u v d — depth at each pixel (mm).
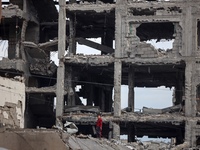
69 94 61188
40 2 63344
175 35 57781
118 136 57375
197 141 56812
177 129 63812
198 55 56875
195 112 56156
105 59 59188
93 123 58281
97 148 26969
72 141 23922
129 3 58844
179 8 57688
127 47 58531
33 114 65500
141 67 62125
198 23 59594
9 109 27219
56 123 58812
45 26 67125
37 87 64688
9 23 63562
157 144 54969
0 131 18938
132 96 60500
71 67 61875
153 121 57000
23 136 18672
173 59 57375
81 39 63281
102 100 71000
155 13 58375
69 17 62094
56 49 65438
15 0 63844
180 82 63719
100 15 61656
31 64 63156
